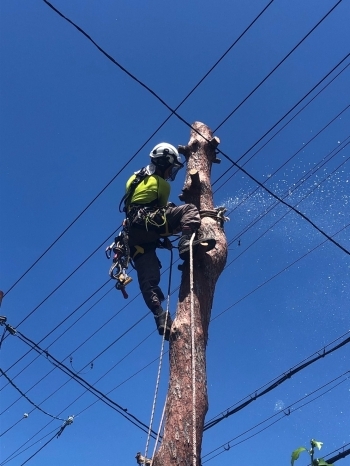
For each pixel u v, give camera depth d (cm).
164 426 373
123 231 530
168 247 513
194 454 353
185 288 442
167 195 529
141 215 501
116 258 527
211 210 504
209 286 448
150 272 489
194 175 526
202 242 449
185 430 363
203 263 456
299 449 306
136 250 507
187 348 403
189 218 474
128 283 518
